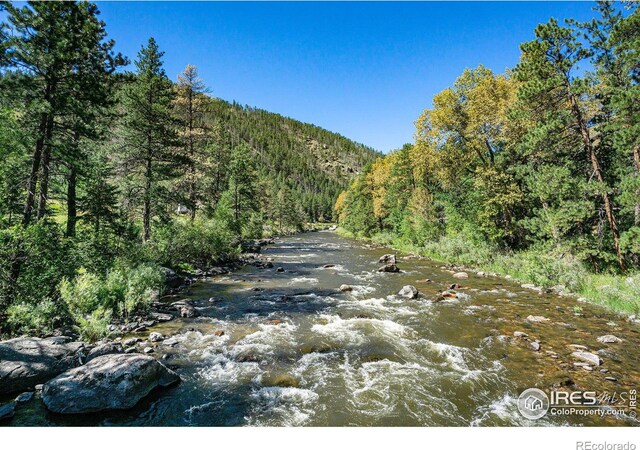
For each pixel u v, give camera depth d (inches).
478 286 696.4
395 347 368.8
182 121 1062.4
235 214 1812.3
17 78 528.4
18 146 548.7
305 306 542.0
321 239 2348.7
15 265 384.8
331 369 314.3
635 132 613.6
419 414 240.4
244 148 2068.2
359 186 2410.2
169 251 795.4
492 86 996.6
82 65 605.6
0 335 335.0
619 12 703.7
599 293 562.3
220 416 235.8
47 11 542.6
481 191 1003.9
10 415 221.1
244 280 772.6
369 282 755.4
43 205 569.9
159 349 352.5
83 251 524.7
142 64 1058.1
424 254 1250.6
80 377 243.1
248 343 376.5
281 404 253.0
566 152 790.5
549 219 732.0
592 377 293.0
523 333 404.5
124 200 898.1
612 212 713.0
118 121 888.3
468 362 329.4
